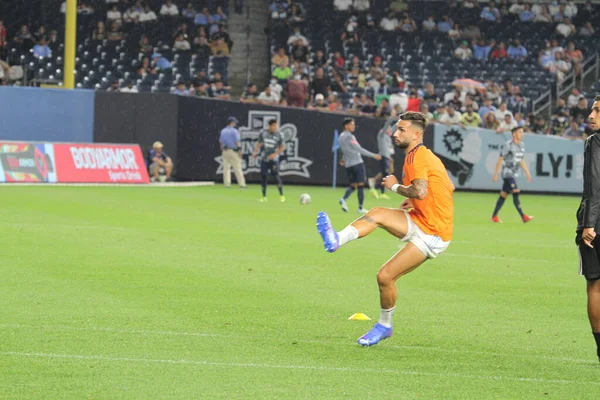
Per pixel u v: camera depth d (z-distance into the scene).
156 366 15.27
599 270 16.00
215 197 53.66
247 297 21.97
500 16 90.69
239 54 84.38
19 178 59.44
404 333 18.47
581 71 83.69
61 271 25.00
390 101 69.81
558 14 91.06
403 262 16.73
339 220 41.84
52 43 80.25
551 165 70.69
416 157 16.67
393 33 87.00
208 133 66.75
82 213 41.00
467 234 38.22
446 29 87.94
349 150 46.62
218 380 14.49
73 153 61.84
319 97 71.56
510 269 28.12
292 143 68.38
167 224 37.56
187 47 82.50
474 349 17.22
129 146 64.25
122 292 22.09
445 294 23.34
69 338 17.11
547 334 18.78
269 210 46.03
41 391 13.65
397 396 13.86
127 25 84.62
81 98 63.78
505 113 71.94
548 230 41.00
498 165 43.91
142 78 78.94
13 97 62.31
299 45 81.50
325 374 15.03
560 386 14.68
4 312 19.38
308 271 26.38
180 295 21.95
